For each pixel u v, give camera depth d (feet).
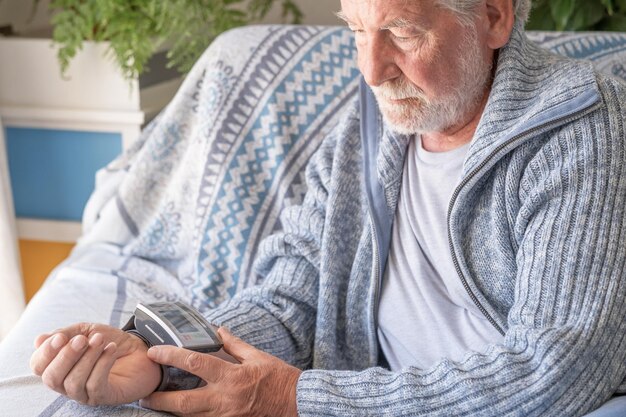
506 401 3.56
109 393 3.72
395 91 4.22
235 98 5.71
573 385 3.54
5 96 7.10
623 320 3.67
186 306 4.23
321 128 5.64
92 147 7.14
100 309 5.11
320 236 4.83
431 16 4.03
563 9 6.30
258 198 5.61
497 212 4.14
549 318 3.69
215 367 3.85
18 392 4.08
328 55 5.75
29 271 7.67
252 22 7.73
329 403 3.80
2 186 6.71
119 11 6.77
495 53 4.47
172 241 5.86
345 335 4.81
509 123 4.10
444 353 4.36
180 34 6.91
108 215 6.00
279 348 4.60
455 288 4.35
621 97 3.98
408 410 3.69
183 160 5.88
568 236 3.76
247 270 5.50
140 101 6.95
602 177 3.82
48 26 8.11
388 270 4.60
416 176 4.59
